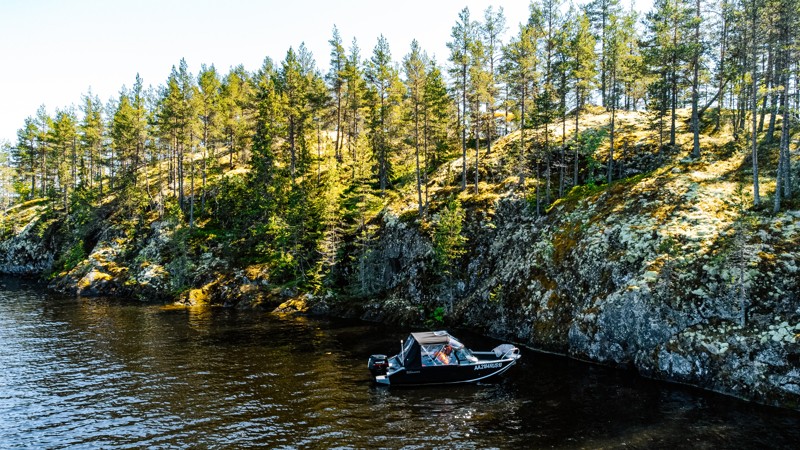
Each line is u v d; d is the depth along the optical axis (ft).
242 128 256.11
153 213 232.53
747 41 115.65
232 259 185.26
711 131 153.48
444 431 59.57
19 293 190.70
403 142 188.24
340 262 164.35
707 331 76.69
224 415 65.51
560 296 104.88
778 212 90.38
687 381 75.72
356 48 241.14
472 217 148.87
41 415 65.92
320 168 221.25
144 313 148.66
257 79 290.97
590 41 188.85
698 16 137.69
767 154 115.85
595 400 69.62
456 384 79.51
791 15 94.68
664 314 82.38
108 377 82.94
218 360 93.81
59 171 285.23
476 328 119.85
